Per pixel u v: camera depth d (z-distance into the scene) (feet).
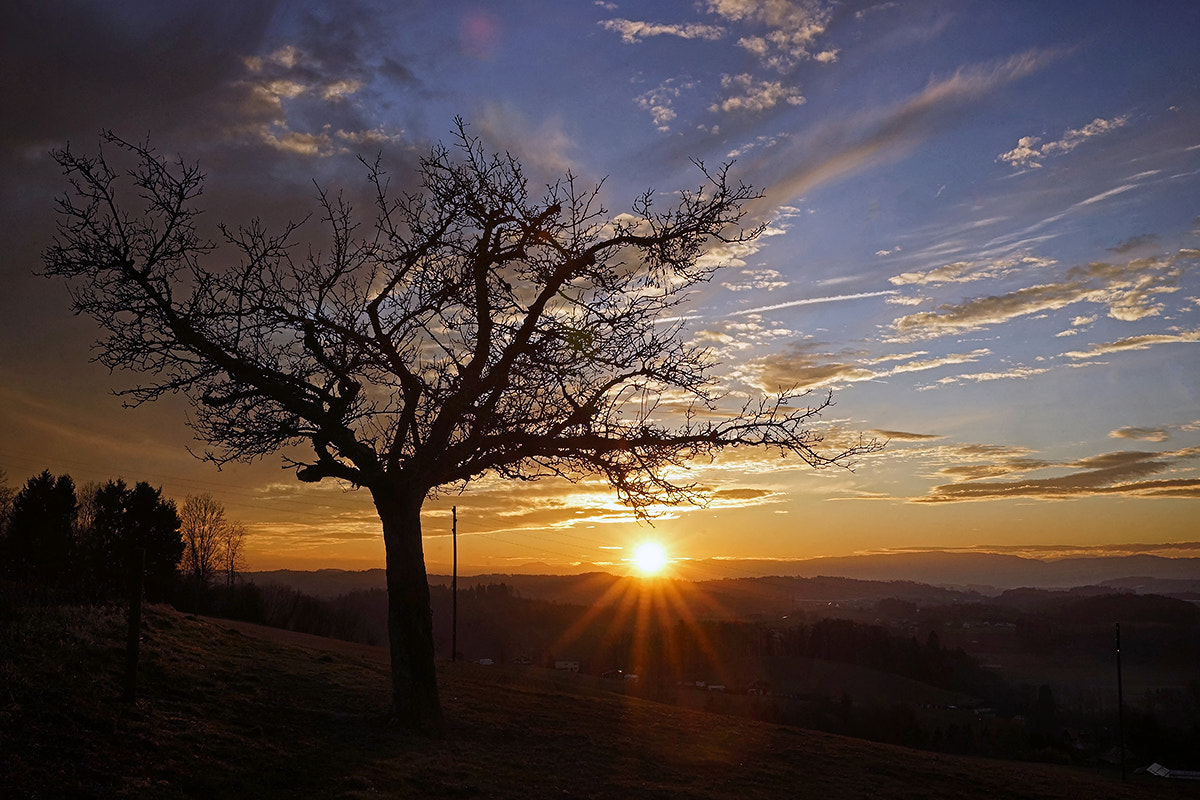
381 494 47.75
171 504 218.59
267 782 33.19
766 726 85.97
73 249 44.06
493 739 51.11
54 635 48.39
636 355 47.14
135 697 40.45
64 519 184.75
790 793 49.90
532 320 48.08
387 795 34.14
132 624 40.75
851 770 62.85
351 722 47.24
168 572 212.02
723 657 325.83
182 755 34.17
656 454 47.52
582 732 59.98
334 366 47.24
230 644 70.90
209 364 46.55
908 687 289.94
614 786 43.86
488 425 46.83
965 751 166.09
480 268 48.08
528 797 38.19
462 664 137.49
